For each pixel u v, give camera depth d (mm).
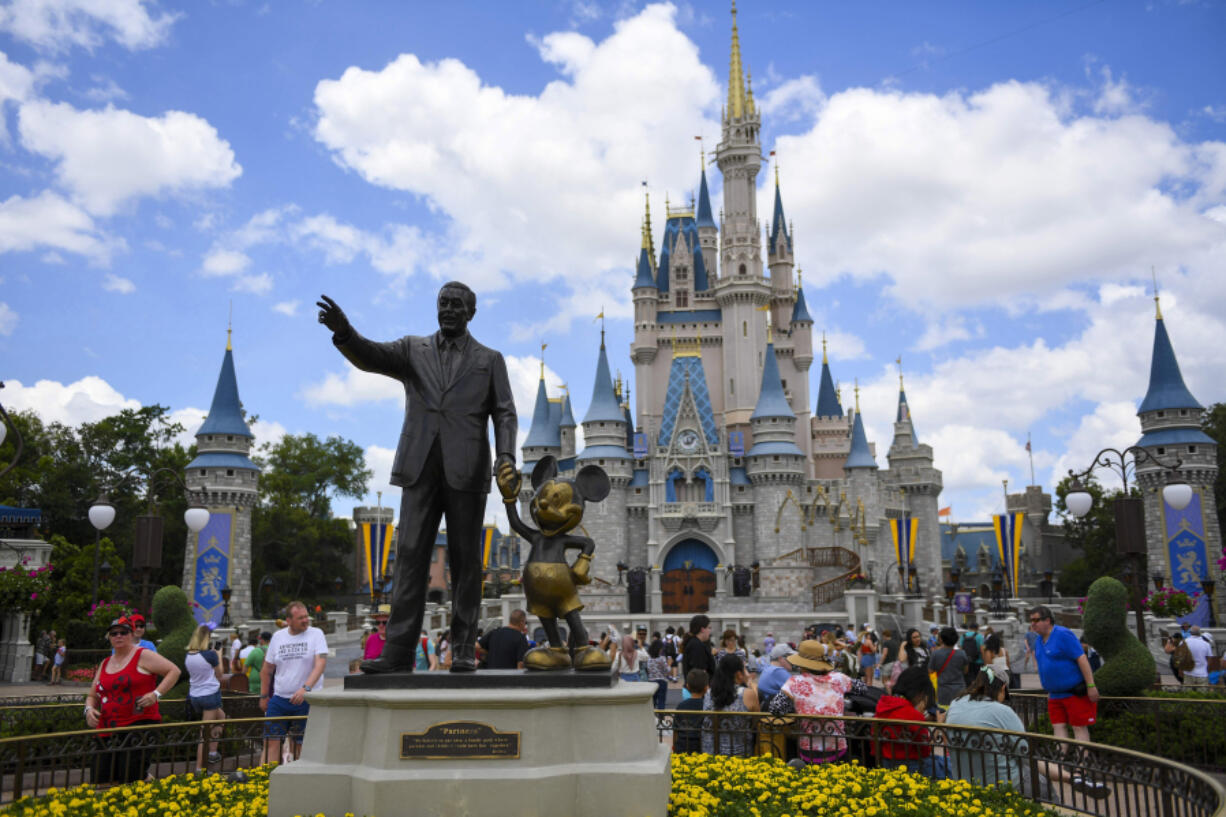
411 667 9117
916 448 112812
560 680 8469
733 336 101312
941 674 16984
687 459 91000
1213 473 68438
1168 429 69250
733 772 10195
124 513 78625
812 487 95250
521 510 100750
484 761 7902
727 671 13883
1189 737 15109
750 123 104938
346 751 8258
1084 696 14141
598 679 8469
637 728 8297
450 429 9461
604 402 93188
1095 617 16578
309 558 93938
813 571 81188
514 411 9680
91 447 81188
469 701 7945
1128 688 16250
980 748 10062
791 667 12547
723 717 12852
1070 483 96812
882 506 97688
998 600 56219
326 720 8359
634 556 92500
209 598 72125
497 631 16234
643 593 89000
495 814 7707
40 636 42812
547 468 9867
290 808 8062
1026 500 134750
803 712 12008
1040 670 14453
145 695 11984
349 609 98125
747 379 100125
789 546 87688
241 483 74625
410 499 9422
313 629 13578
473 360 9688
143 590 24031
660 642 26828
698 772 10141
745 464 94312
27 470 65938
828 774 10195
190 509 27266
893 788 9578
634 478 94312
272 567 95688
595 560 89875
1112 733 15820
